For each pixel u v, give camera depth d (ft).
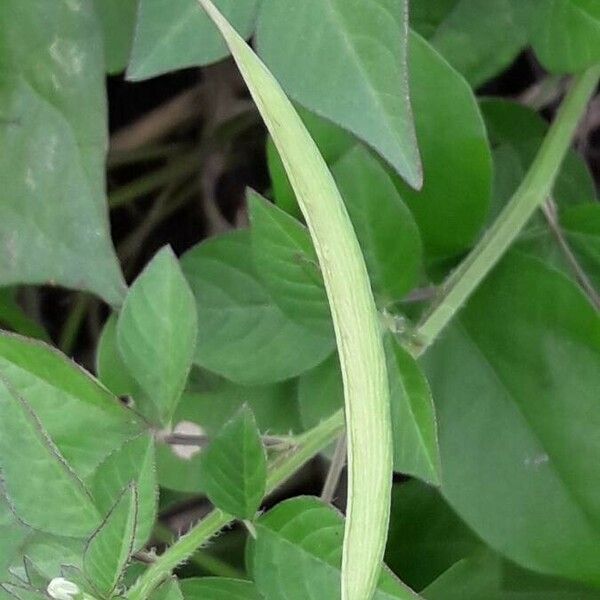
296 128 0.50
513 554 0.62
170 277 0.57
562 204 0.68
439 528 0.66
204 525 0.55
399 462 0.58
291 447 0.58
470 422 0.62
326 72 0.54
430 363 0.63
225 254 0.63
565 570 0.61
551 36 0.61
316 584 0.54
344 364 0.50
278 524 0.55
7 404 0.53
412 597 0.52
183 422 0.64
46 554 0.54
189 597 0.56
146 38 0.56
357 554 0.50
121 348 0.57
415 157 0.54
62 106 0.64
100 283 0.64
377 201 0.60
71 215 0.64
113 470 0.54
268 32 0.55
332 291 0.50
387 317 0.59
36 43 0.63
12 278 0.64
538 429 0.62
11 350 0.56
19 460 0.53
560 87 0.74
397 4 0.54
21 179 0.64
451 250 0.63
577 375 0.61
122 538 0.52
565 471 0.61
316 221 0.50
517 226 0.62
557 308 0.61
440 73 0.60
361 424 0.50
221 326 0.63
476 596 0.64
